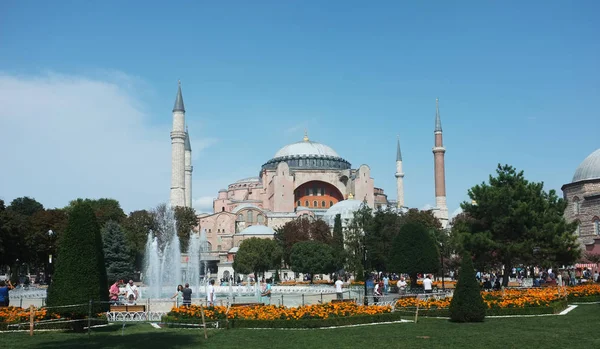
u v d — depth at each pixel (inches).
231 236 5246.1
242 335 945.5
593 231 3253.0
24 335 969.5
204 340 892.6
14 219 3063.5
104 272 1061.8
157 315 1214.9
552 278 2162.9
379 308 1155.9
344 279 3361.2
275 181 5511.8
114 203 4503.0
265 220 5442.9
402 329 997.8
